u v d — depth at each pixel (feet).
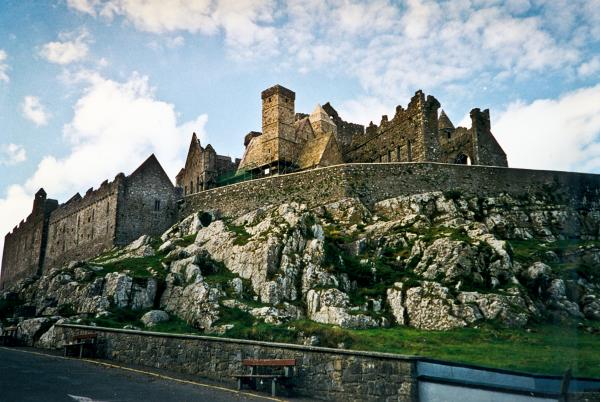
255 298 138.72
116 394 67.51
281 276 140.46
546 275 131.64
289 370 73.31
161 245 194.08
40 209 299.17
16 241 330.95
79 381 75.72
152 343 93.25
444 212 181.57
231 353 80.94
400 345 103.71
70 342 115.75
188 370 85.66
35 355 106.22
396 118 236.02
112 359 99.35
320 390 70.59
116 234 220.64
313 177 202.90
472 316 119.34
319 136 250.57
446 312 121.19
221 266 159.02
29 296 178.60
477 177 199.82
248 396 69.67
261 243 153.17
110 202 229.25
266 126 255.70
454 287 130.82
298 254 149.18
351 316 121.90
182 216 229.45
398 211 184.75
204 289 138.00
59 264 264.11
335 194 195.72
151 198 230.68
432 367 65.67
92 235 238.68
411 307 126.82
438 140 223.10
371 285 140.46
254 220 183.01
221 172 277.64
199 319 128.36
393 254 152.76
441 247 143.84
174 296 144.05
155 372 85.92
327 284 137.69
